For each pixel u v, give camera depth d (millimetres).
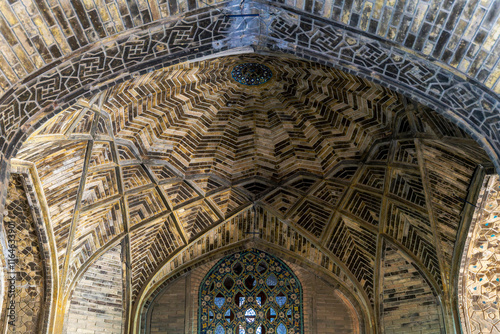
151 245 10945
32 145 8039
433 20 6039
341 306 11430
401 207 10016
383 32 6309
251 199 11086
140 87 9227
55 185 9047
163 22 6457
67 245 9586
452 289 9750
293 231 11188
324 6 6383
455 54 6133
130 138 9922
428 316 10133
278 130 10625
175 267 11398
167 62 6879
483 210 9008
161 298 11570
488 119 6293
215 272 11844
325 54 6840
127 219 10422
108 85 6727
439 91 6465
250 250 11906
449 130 8078
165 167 10492
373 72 6734
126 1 6191
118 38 6383
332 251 10992
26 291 9359
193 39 6781
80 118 8570
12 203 8883
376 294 10625
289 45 6930
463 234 9344
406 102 8641
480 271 9648
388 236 10391
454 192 9109
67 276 9703
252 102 10438
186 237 11117
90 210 9750
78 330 10109
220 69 9883
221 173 10922
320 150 10539
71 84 6465
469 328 9633
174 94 9891
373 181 10234
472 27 5934
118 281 10688
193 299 11602
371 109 9453
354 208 10609
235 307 11570
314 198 10867
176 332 11305
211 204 11062
